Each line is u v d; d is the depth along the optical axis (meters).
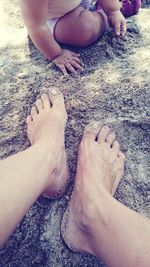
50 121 0.37
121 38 0.45
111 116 0.39
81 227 0.31
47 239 0.33
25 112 0.40
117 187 0.35
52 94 0.40
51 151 0.33
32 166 0.30
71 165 0.37
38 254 0.32
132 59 0.44
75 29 0.43
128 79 0.41
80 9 0.43
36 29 0.40
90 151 0.35
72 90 0.41
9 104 0.41
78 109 0.40
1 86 0.43
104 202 0.30
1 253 0.32
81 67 0.43
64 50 0.44
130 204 0.34
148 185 0.35
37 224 0.33
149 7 0.56
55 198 0.35
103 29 0.45
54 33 0.44
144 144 0.37
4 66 0.45
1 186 0.27
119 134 0.38
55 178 0.33
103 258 0.29
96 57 0.44
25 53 0.46
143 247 0.27
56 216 0.34
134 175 0.36
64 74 0.43
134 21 0.48
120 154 0.36
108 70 0.43
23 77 0.43
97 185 0.32
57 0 0.41
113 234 0.28
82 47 0.45
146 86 0.41
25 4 0.39
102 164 0.34
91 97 0.40
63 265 0.31
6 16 0.51
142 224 0.28
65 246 0.32
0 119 0.40
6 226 0.26
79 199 0.32
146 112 0.39
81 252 0.32
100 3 0.45
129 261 0.27
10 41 0.47
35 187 0.29
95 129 0.37
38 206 0.34
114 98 0.40
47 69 0.43
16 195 0.27
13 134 0.39
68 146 0.38
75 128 0.38
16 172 0.29
